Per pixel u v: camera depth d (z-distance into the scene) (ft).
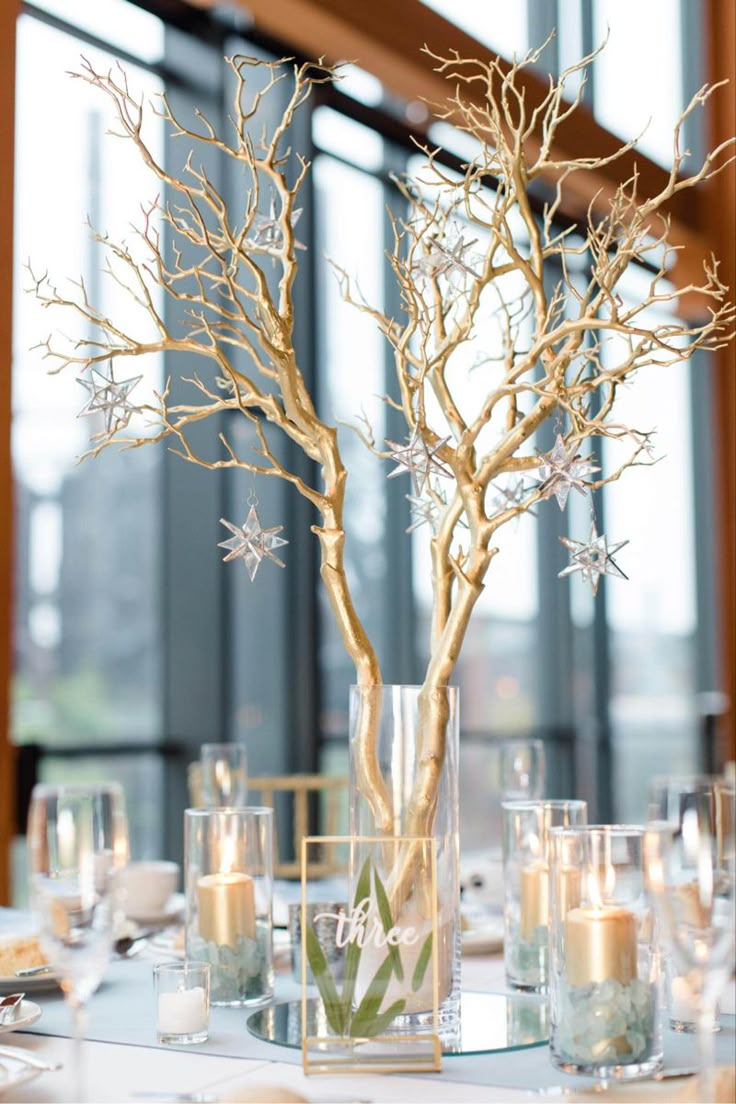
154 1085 3.68
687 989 4.25
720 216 21.94
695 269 21.94
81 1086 3.14
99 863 3.18
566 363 4.59
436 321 4.76
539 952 4.80
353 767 4.17
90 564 13.39
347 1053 3.84
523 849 4.86
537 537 19.54
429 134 16.60
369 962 3.91
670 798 3.37
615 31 20.57
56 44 12.77
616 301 4.59
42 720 13.01
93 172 12.89
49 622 13.04
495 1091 3.58
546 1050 4.01
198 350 4.70
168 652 14.06
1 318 10.56
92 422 13.12
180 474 14.03
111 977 5.08
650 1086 3.58
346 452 15.48
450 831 4.14
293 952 5.03
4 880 10.55
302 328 14.70
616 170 19.15
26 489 12.71
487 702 18.33
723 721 22.75
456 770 4.21
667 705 22.21
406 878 3.96
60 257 12.54
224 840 4.68
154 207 4.79
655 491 22.11
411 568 16.42
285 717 14.46
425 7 15.48
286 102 14.67
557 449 4.40
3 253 10.59
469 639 18.03
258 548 4.55
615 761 20.88
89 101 12.98
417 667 16.39
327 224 15.31
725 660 22.89
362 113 15.76
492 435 5.68
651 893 3.47
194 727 13.94
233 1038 4.18
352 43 14.44
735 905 3.09
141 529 13.89
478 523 4.42
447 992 4.09
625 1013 3.68
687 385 23.07
